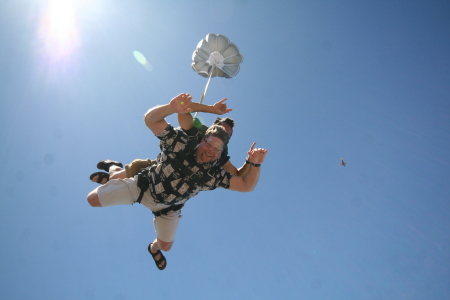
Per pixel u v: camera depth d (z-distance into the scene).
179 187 3.38
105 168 4.18
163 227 3.89
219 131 3.27
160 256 4.21
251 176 3.52
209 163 3.37
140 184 3.51
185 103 3.00
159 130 3.30
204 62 3.91
